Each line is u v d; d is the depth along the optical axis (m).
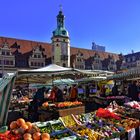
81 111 11.55
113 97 15.09
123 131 5.61
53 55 72.44
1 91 5.53
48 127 5.62
